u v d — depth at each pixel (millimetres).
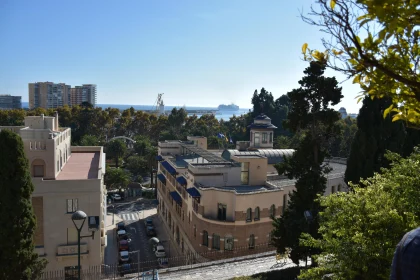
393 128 36125
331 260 19031
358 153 36188
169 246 59750
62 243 37625
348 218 18391
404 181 18109
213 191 45125
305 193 32781
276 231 33688
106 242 60062
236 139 131500
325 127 33875
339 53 6914
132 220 75250
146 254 55969
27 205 28953
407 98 6961
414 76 6527
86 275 37250
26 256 28625
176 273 36812
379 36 5828
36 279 30109
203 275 36250
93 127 135125
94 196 38156
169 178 66125
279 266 38625
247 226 43719
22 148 29109
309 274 19078
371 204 18062
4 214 28078
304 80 33375
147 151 108188
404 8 5523
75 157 56719
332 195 20812
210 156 56125
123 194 93125
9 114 129125
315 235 30375
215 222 43656
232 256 43062
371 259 17172
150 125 148125
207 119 156500
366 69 6727
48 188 37031
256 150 64000
